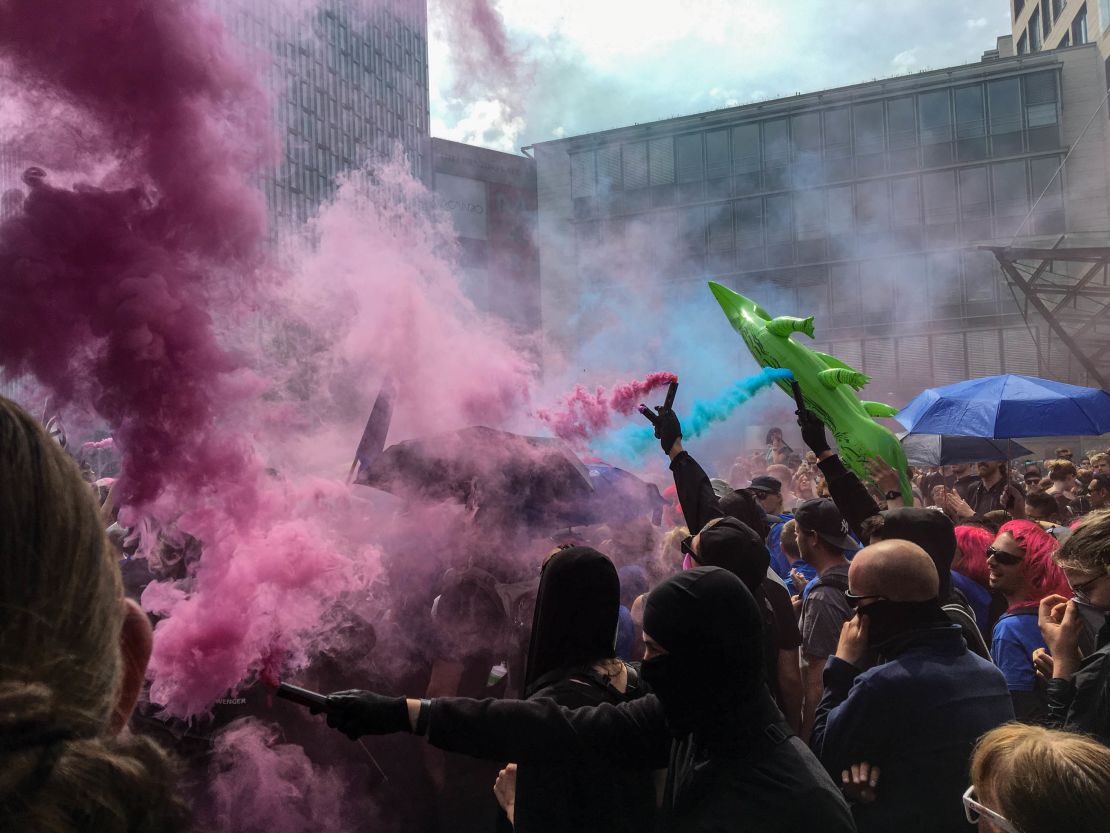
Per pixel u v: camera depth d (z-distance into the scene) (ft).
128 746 1.97
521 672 11.42
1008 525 11.10
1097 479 23.70
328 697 6.74
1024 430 19.08
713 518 9.87
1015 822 4.86
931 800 7.64
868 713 7.83
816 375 12.23
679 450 10.47
